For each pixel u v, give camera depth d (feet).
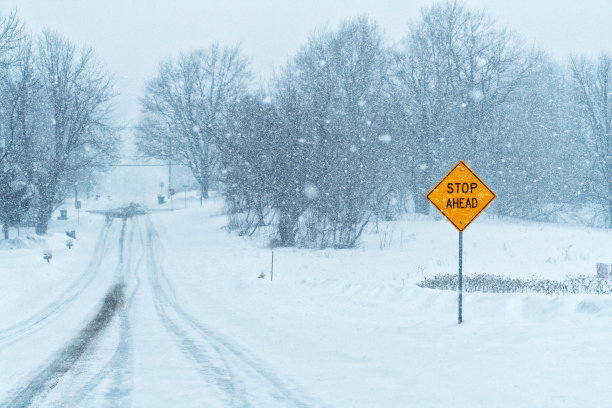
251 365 26.61
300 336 34.45
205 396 20.97
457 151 144.77
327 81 136.98
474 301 39.73
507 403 17.88
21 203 112.68
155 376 24.57
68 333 38.55
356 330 35.47
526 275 66.90
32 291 65.31
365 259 94.94
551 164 159.94
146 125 222.48
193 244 128.36
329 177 110.73
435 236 115.03
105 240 137.18
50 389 22.61
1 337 37.50
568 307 32.42
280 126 115.75
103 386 22.89
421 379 22.13
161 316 46.55
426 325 35.06
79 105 145.59
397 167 135.13
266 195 123.85
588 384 18.67
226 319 43.80
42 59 141.79
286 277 76.18
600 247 92.07
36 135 140.77
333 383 22.57
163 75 219.00
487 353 25.11
